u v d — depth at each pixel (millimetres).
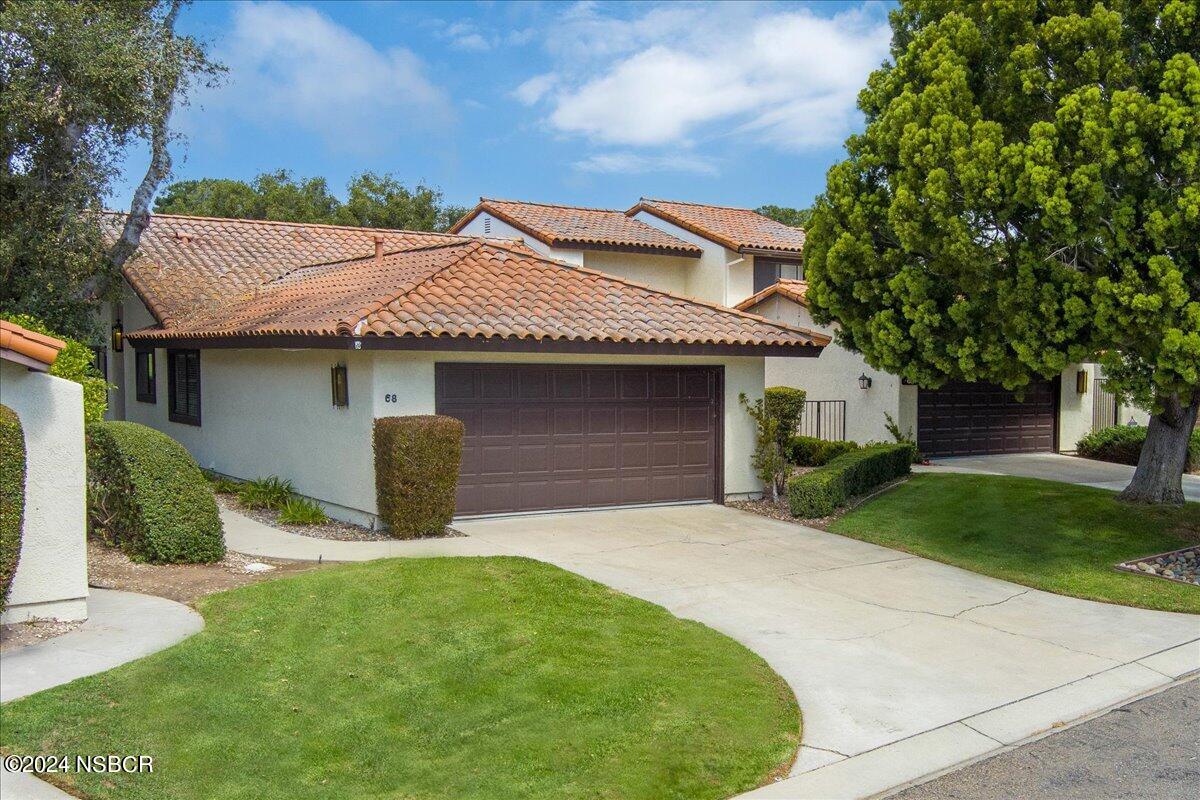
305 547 11023
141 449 9797
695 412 14617
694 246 26766
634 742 5879
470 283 13945
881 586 10109
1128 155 9375
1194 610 9414
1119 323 9695
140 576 9133
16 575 7312
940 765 5871
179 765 5477
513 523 12828
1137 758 6039
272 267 21375
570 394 13633
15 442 6836
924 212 10898
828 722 6469
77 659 6727
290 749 5738
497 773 5484
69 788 5180
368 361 12234
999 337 11016
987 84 11250
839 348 21156
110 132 15531
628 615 8406
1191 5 9727
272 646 7215
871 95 12703
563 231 25656
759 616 8836
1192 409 13219
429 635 7574
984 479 15812
